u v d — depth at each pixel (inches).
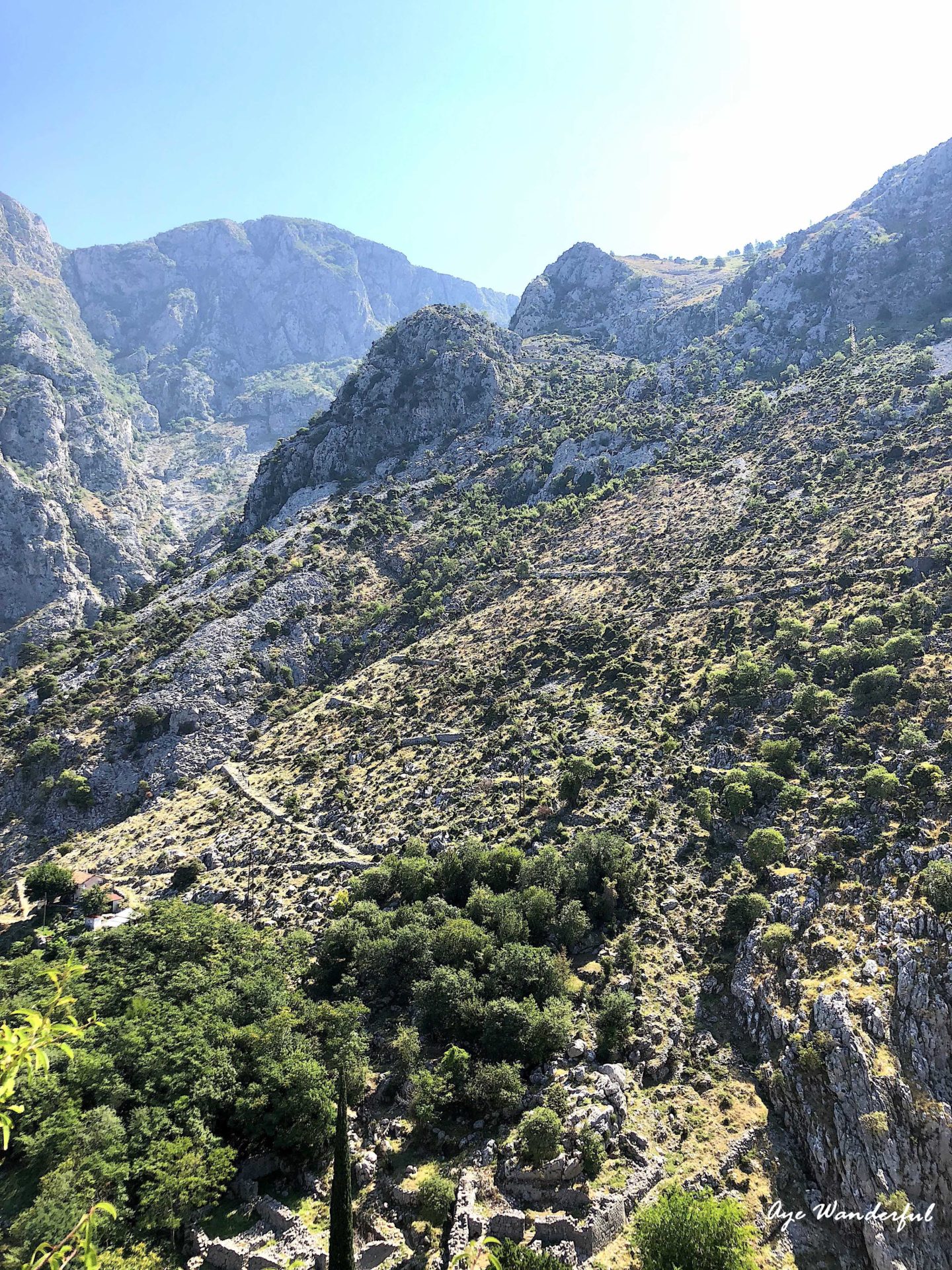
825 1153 2151.8
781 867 2987.2
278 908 3604.8
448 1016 2568.9
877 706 3484.3
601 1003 2608.3
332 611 7170.3
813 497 5895.7
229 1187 2190.0
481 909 3016.7
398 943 2849.4
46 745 5757.9
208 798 5128.0
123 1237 1942.7
